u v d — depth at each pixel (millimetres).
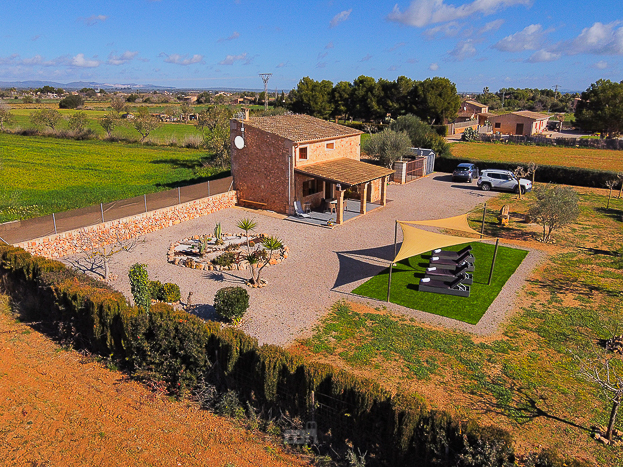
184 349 11617
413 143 51469
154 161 49812
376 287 18562
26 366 12852
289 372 10328
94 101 183250
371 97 85688
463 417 10656
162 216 26141
